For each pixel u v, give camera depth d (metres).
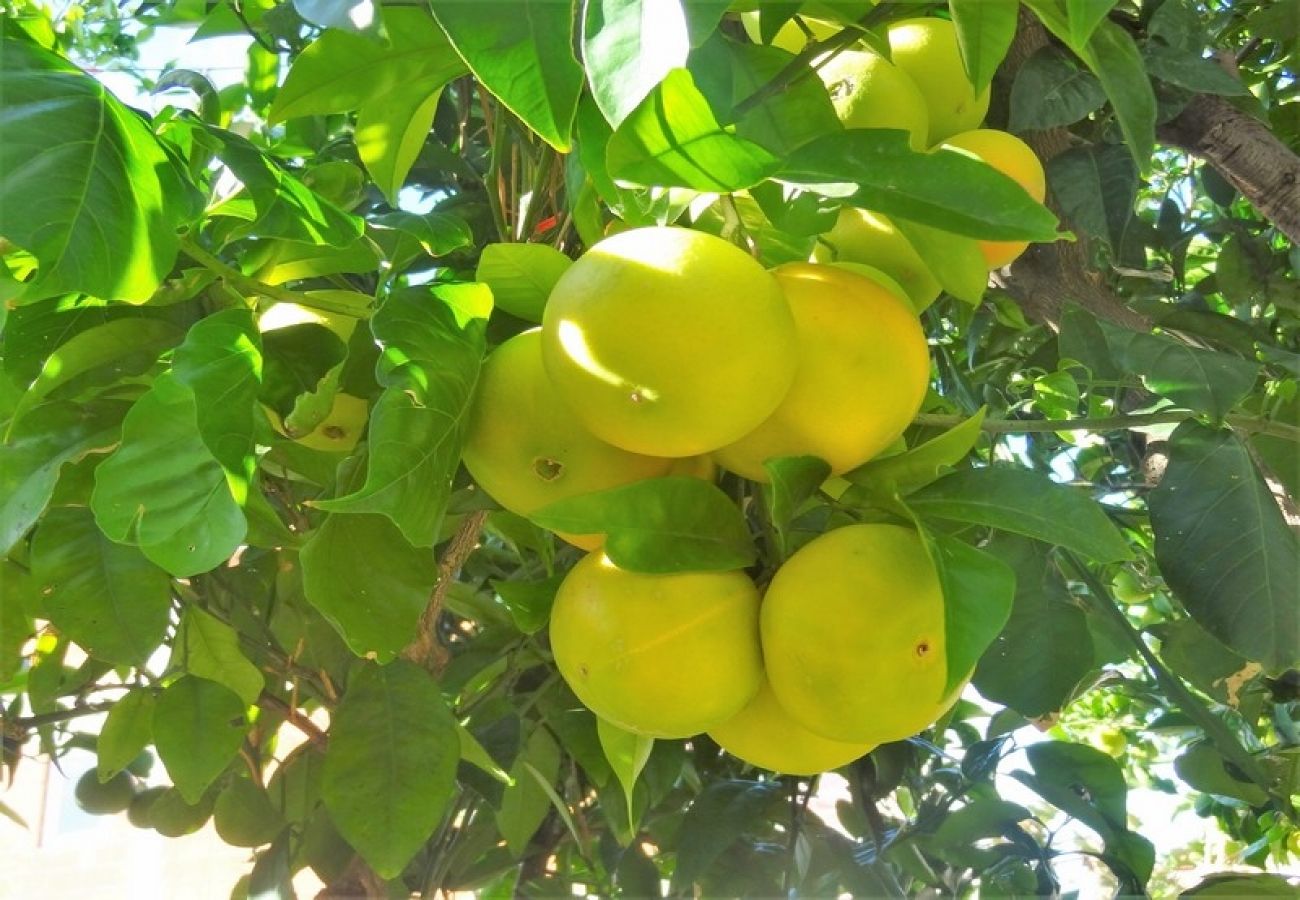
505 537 0.67
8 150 0.39
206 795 0.99
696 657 0.47
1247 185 0.81
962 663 0.43
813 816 0.99
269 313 0.59
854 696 0.45
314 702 0.93
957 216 0.47
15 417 0.55
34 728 0.93
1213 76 0.72
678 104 0.44
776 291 0.44
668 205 0.49
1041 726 1.02
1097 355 0.75
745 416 0.44
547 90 0.36
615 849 1.02
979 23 0.53
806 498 0.49
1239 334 0.77
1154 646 1.34
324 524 0.56
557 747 0.94
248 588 0.86
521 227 0.65
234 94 1.00
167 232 0.43
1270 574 0.63
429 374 0.46
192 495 0.48
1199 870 2.07
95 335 0.55
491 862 1.03
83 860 2.10
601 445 0.49
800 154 0.47
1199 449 0.66
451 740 0.67
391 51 0.57
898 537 0.47
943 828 0.94
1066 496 0.49
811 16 0.56
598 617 0.48
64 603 0.65
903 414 0.49
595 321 0.43
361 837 0.65
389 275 0.59
